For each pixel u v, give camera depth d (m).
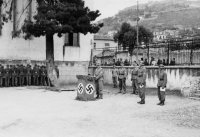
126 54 35.62
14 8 27.61
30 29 23.25
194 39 20.52
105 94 19.84
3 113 12.31
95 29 24.34
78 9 23.27
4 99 16.78
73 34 31.20
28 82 26.28
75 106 14.40
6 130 9.39
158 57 24.88
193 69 19.34
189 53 20.86
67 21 23.20
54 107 14.05
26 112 12.60
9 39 27.30
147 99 16.94
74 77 30.92
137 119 11.29
